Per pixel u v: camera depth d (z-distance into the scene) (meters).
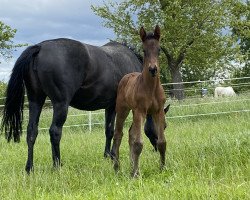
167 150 8.63
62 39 8.17
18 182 6.56
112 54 9.30
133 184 6.18
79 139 12.74
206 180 5.87
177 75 31.44
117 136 8.13
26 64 7.81
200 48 31.06
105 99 9.10
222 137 8.62
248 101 19.02
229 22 31.45
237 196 4.89
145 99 6.86
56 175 7.04
